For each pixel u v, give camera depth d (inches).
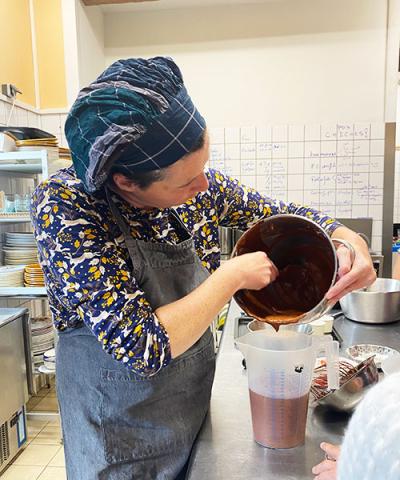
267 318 32.1
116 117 23.9
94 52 119.6
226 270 29.4
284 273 35.8
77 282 26.4
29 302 108.7
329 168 118.3
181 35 121.1
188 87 122.5
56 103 113.7
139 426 32.6
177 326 26.9
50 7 110.5
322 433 31.4
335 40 115.3
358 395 32.4
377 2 112.1
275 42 117.9
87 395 33.1
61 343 35.4
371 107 116.3
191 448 34.2
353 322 58.1
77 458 34.3
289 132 118.6
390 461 12.3
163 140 25.3
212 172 42.6
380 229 118.3
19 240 94.3
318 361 39.8
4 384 79.4
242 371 43.4
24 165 91.4
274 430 29.6
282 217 33.1
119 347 25.7
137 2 115.3
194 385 35.2
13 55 103.1
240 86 120.6
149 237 34.3
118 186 28.5
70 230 27.2
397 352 45.1
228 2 117.0
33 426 93.9
